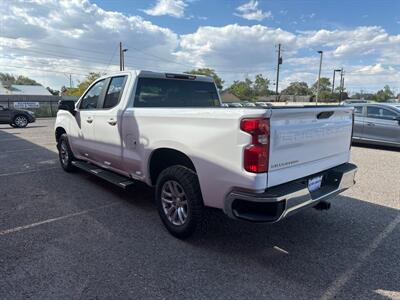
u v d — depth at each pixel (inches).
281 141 108.1
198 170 122.2
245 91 3272.6
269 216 106.5
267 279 108.9
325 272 113.2
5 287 103.0
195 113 120.5
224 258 122.5
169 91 181.2
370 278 109.5
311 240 138.1
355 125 402.9
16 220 158.1
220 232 144.8
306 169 122.3
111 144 177.3
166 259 121.3
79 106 217.8
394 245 133.6
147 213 168.7
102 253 125.3
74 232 144.6
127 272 112.1
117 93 176.6
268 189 107.2
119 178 178.2
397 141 367.9
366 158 327.3
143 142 149.3
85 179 235.3
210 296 99.6
